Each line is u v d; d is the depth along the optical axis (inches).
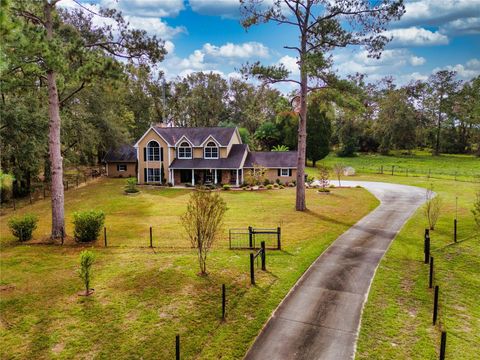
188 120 3063.5
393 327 383.9
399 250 633.6
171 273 530.9
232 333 378.0
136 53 804.0
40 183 1713.8
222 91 3014.3
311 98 1069.8
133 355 341.7
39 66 709.3
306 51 958.4
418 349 343.9
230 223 882.8
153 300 448.1
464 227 776.9
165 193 1492.4
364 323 392.2
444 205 1047.0
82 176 2031.3
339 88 956.6
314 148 2365.9
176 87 2987.2
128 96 2496.3
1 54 392.8
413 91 3447.3
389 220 882.8
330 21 916.6
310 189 1519.4
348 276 518.9
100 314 414.6
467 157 2972.4
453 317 401.4
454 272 529.3
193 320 402.0
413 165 2484.0
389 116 3073.3
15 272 545.6
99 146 1988.2
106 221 952.9
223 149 1755.7
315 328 384.5
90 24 1295.5
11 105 1117.7
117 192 1507.1
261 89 1059.3
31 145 1163.3
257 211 1043.9
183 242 716.7
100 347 353.4
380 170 2213.3
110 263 581.6
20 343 360.2
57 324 394.3
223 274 527.5
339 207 1090.1
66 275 532.1
